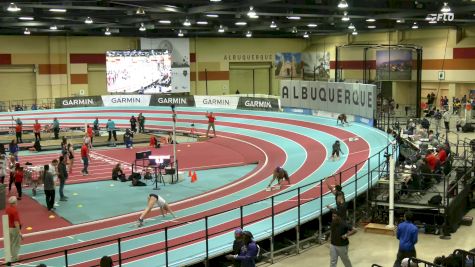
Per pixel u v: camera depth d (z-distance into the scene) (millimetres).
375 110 38906
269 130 43875
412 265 12773
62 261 16672
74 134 47312
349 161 29750
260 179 28141
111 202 25062
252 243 12766
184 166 33844
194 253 16344
